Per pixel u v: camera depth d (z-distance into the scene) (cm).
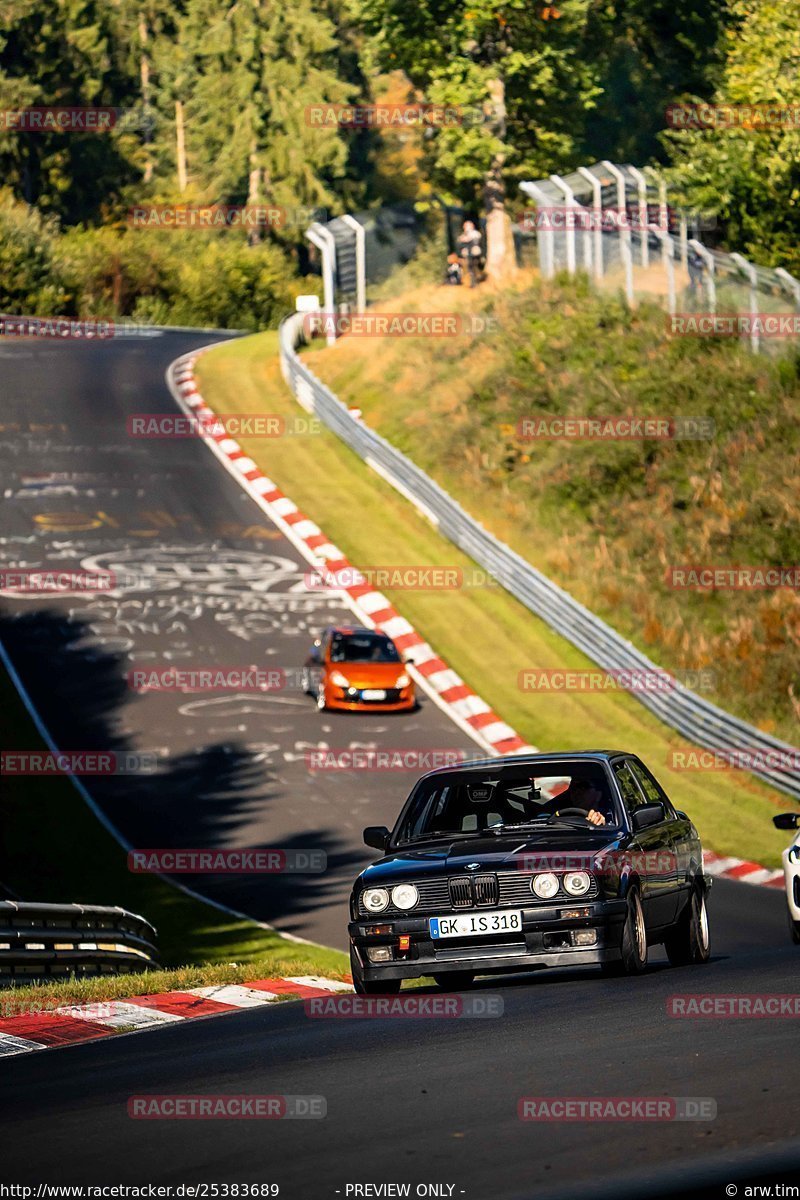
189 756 10306
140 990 4588
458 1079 2464
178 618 12669
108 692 11350
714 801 9912
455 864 3831
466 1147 1986
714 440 14550
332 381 18350
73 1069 3052
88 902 7819
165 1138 2192
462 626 12756
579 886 3778
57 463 16362
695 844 4553
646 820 4025
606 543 13900
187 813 9338
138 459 16488
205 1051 3125
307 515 15000
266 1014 3884
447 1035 3017
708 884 4634
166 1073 2819
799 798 9888
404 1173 1866
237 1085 2580
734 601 12756
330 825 9119
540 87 19725
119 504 15225
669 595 12975
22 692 11306
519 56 19100
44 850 8644
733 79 18500
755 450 14262
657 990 3475
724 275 16412
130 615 12719
